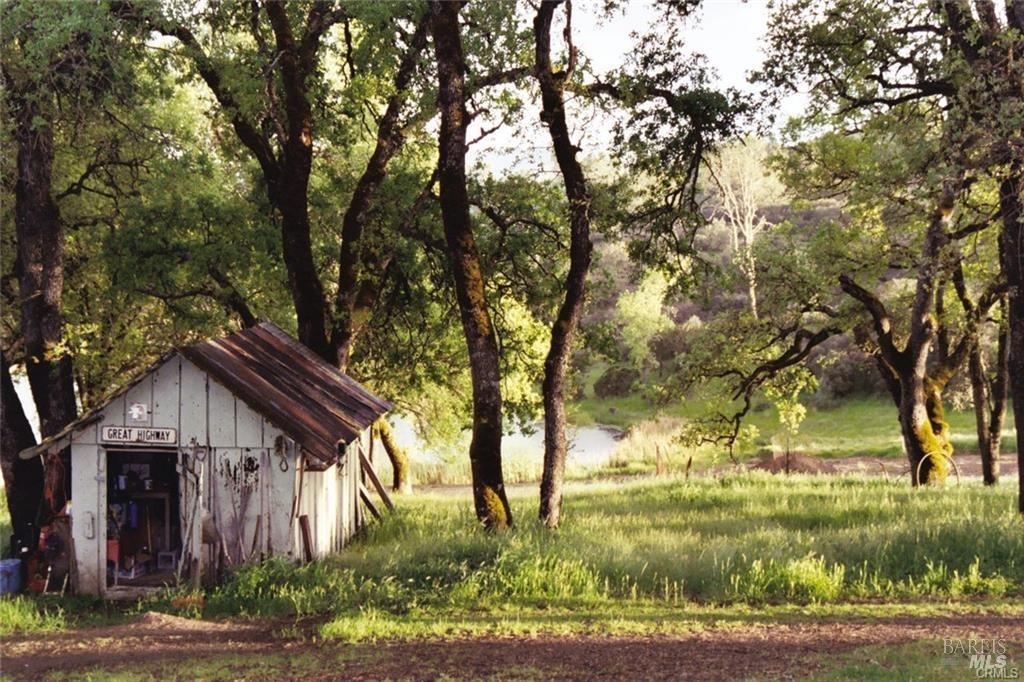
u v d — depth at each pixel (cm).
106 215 2239
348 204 2455
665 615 1162
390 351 2552
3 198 1950
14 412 1709
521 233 2358
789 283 2506
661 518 1997
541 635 1080
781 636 1041
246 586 1364
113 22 1688
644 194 2158
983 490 2177
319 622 1208
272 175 2112
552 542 1470
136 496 1579
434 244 2327
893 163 1859
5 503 2747
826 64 1995
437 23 1769
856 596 1243
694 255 2167
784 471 3581
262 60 1834
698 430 2880
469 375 2889
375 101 2508
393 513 2175
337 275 2483
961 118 1547
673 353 6731
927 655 921
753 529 1761
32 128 1608
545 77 1866
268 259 2288
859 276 2458
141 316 2488
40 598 1447
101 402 1484
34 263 1742
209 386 1489
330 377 1878
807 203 2733
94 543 1484
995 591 1231
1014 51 1552
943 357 2673
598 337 2392
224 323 2466
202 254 2127
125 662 1044
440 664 962
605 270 2431
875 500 2086
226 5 1925
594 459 4431
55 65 1683
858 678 825
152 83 2041
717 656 955
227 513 1477
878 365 2670
